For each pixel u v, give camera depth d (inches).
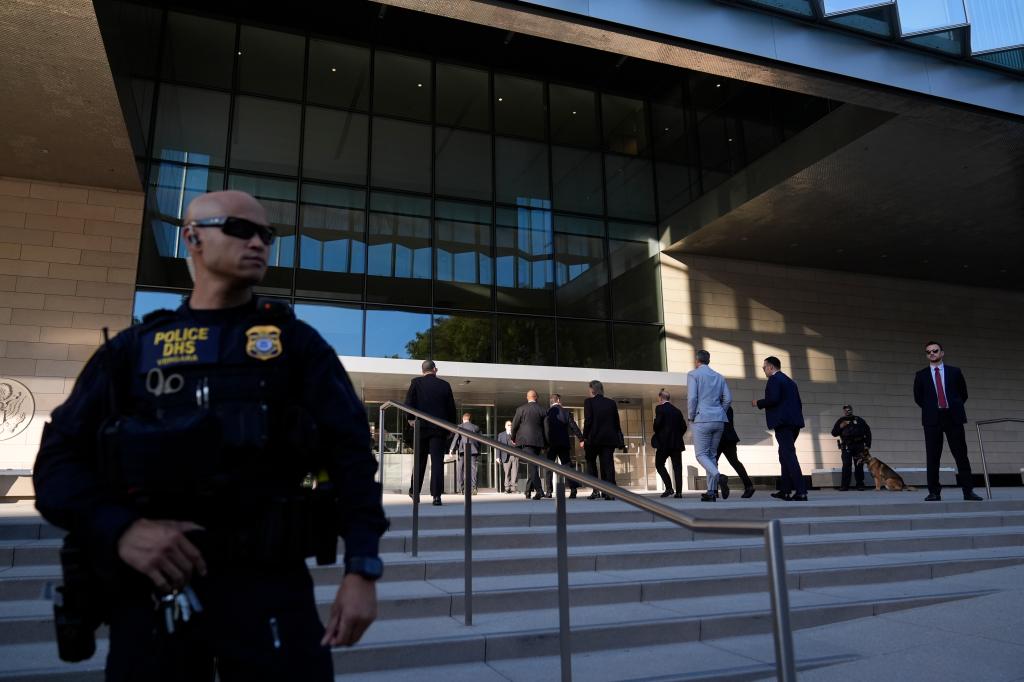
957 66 428.5
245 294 57.5
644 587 168.4
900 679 117.3
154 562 43.5
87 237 493.7
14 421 453.7
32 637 126.8
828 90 415.5
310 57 601.6
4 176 485.4
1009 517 271.9
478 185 626.5
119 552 44.2
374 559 49.1
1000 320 776.9
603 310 634.2
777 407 332.5
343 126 597.0
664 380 595.5
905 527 255.6
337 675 120.3
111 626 47.1
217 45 572.1
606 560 190.9
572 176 659.4
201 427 45.8
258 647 45.9
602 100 693.9
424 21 606.2
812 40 402.9
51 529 186.7
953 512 288.4
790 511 263.6
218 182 543.8
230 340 52.7
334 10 591.5
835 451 666.8
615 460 639.1
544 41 633.0
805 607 159.0
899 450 693.9
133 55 470.6
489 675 121.5
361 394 581.3
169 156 532.4
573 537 212.1
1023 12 428.5
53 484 46.9
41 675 107.3
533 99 668.1
